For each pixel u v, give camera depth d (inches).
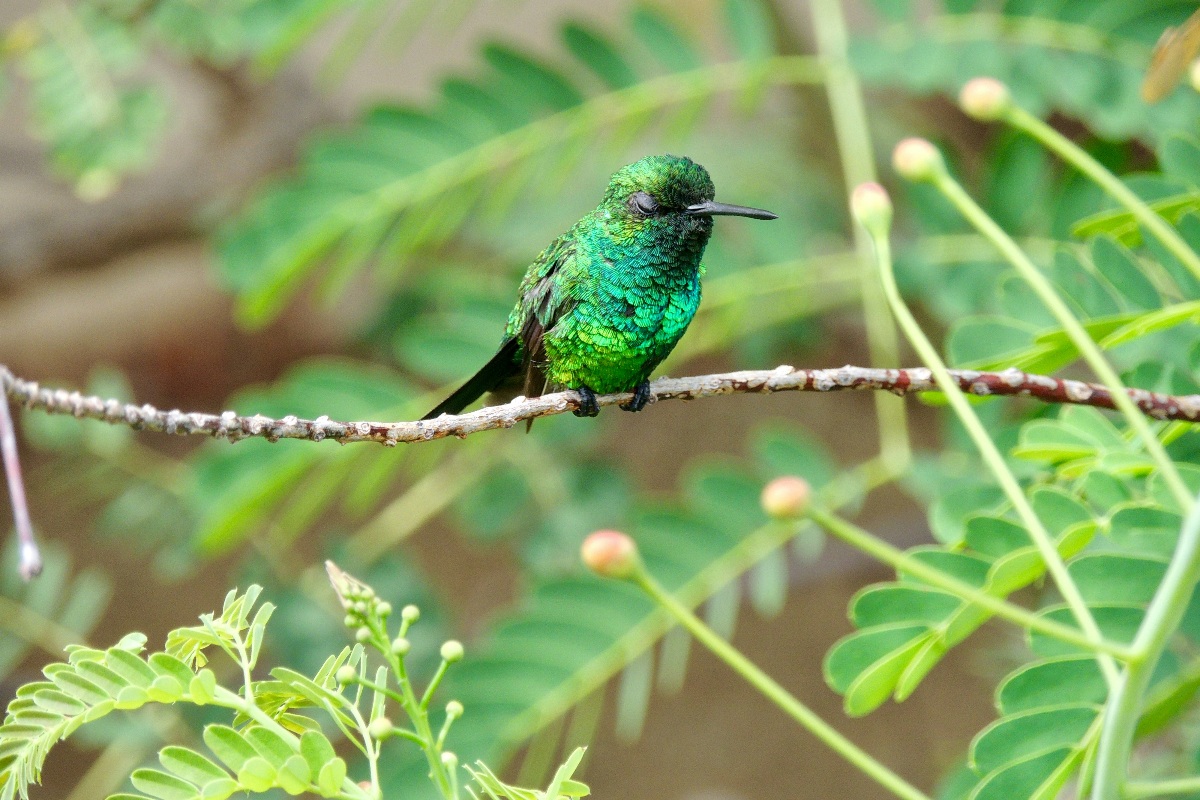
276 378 897.5
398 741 366.9
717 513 382.9
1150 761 345.1
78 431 530.6
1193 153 301.3
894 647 236.7
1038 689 229.5
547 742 378.3
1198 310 251.4
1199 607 251.1
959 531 292.7
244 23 407.5
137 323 902.4
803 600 868.6
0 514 821.9
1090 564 239.6
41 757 178.5
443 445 450.0
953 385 191.8
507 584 821.9
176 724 461.7
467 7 437.1
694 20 620.7
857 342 740.7
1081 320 280.8
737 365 564.1
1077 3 396.2
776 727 831.7
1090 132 504.7
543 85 419.8
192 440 892.6
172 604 816.3
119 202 693.3
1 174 730.8
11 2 699.4
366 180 409.4
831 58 422.9
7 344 883.4
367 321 659.4
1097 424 268.5
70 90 473.1
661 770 827.4
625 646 366.3
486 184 423.8
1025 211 405.4
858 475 390.9
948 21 411.5
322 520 826.2
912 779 792.9
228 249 404.2
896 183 539.5
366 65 808.9
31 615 472.7
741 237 443.5
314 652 521.7
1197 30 220.8
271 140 688.4
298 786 173.9
